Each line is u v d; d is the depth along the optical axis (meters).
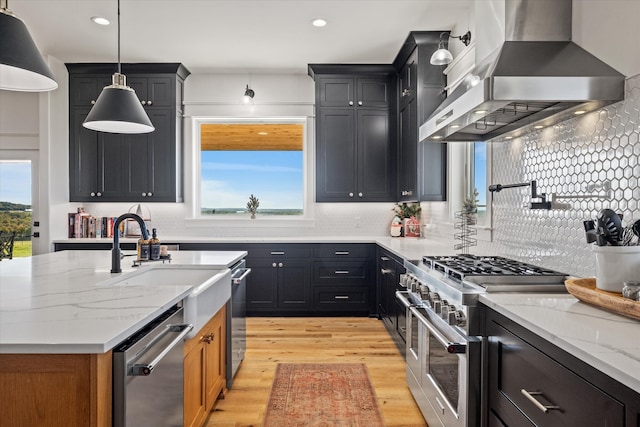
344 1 3.36
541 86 1.68
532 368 1.36
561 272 2.07
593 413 1.04
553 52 1.87
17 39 1.72
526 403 1.40
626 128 1.66
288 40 4.11
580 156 1.95
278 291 4.76
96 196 4.81
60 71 4.67
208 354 2.29
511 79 1.68
